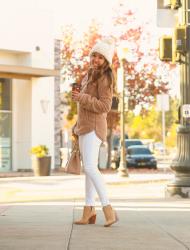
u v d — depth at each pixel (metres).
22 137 33.56
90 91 9.44
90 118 9.34
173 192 15.75
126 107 41.22
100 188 9.38
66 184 24.19
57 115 35.41
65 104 42.19
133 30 41.44
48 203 14.15
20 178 28.02
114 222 9.45
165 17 15.81
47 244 7.65
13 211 12.06
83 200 15.49
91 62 9.46
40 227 9.38
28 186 23.00
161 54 15.54
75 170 9.49
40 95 33.94
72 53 41.62
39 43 34.03
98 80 9.39
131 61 41.50
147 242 7.84
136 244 7.67
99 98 9.38
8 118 33.25
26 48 33.41
